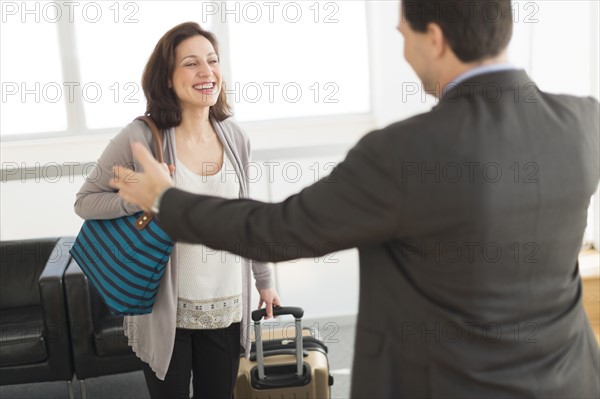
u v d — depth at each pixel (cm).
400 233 143
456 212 138
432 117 141
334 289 481
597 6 379
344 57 612
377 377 154
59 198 505
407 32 150
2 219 503
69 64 584
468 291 143
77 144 583
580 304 157
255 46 602
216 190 253
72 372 366
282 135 593
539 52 398
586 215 153
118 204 238
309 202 144
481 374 146
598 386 161
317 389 312
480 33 141
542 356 149
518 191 140
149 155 161
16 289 409
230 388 271
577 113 150
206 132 255
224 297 256
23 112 586
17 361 356
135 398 388
